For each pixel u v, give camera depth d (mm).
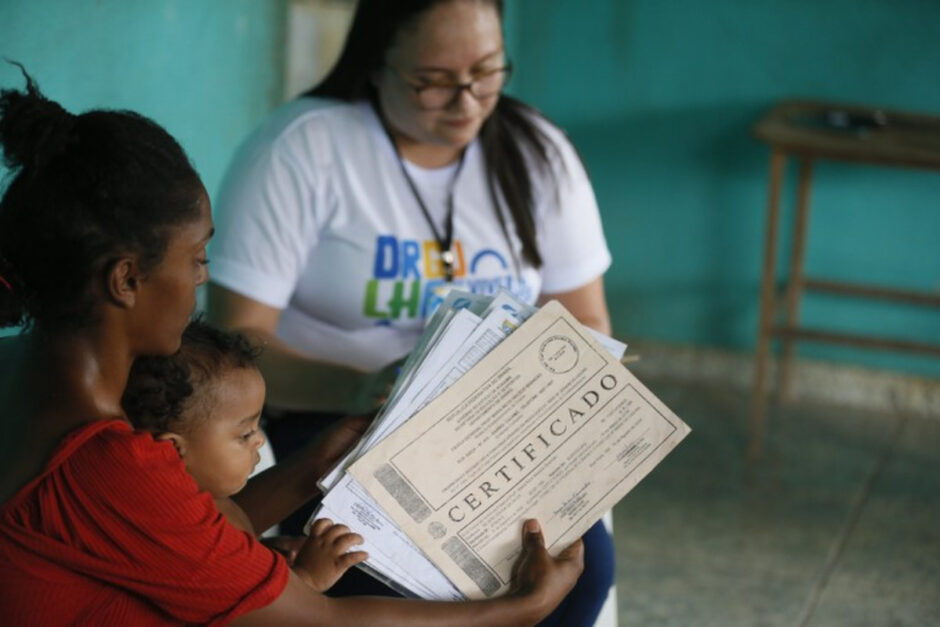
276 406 2004
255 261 1965
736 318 4191
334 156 1967
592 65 4078
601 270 2186
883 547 3230
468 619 1223
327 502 1264
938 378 4047
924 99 3844
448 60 1831
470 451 1277
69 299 1053
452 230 2023
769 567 3104
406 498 1265
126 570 1071
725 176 4062
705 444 3803
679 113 4051
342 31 2990
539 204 2090
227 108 2689
